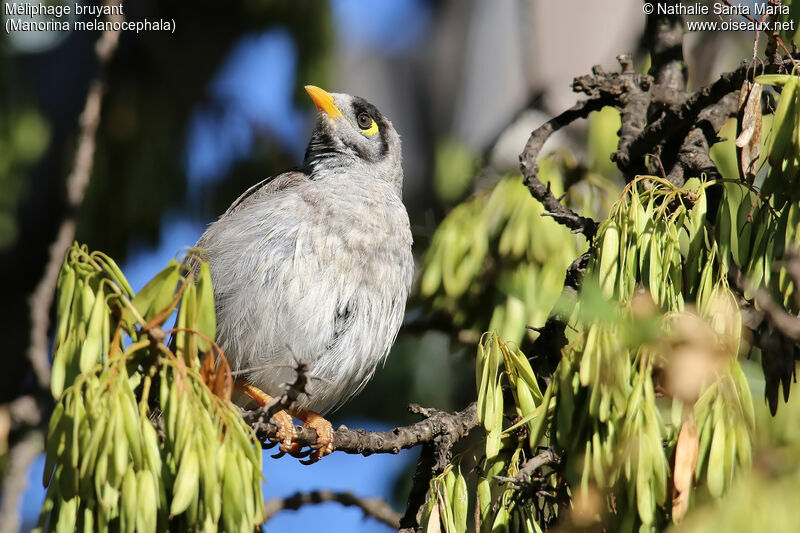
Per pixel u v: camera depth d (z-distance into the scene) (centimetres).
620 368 439
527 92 1478
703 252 495
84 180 904
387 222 862
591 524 445
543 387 584
